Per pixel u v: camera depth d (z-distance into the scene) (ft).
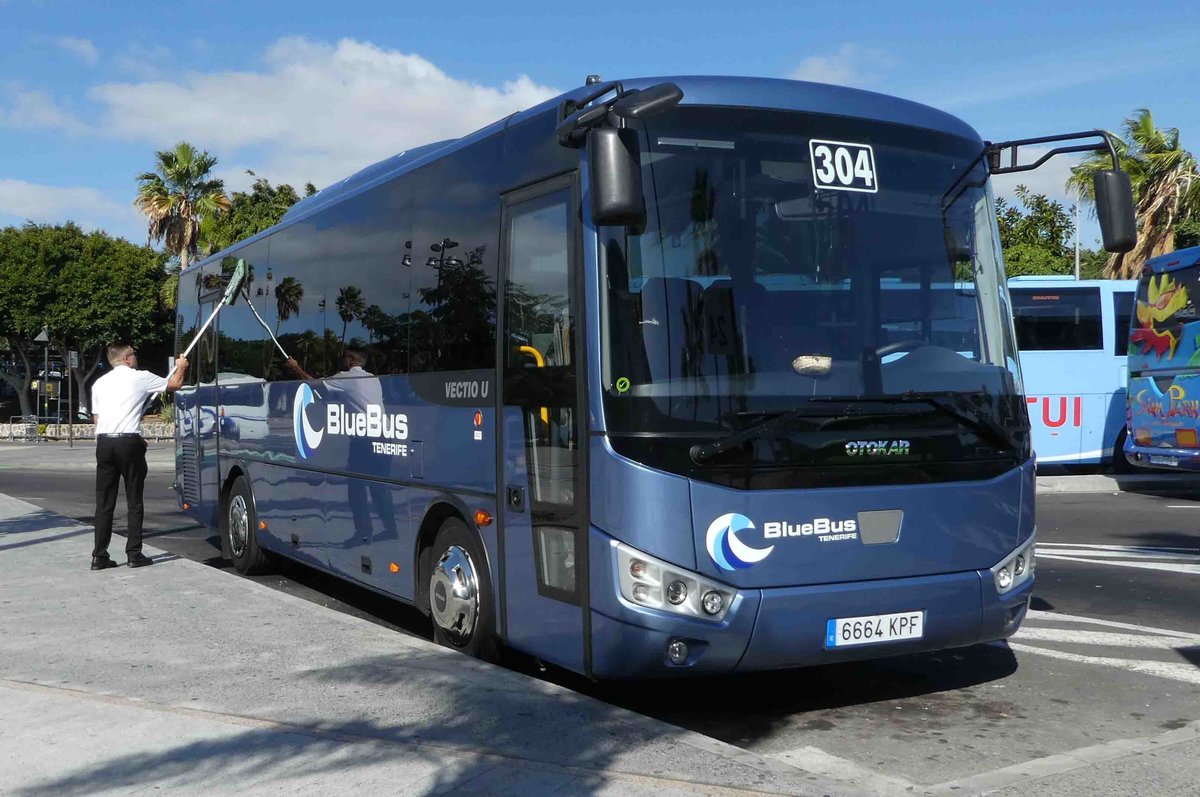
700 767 15.74
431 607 24.31
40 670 22.03
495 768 15.80
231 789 15.35
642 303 18.24
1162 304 56.24
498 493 21.54
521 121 21.65
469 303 22.88
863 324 19.26
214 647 23.44
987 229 21.04
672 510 17.67
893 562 18.86
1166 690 21.98
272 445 34.99
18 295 177.88
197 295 44.24
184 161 155.53
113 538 43.27
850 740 19.06
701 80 19.54
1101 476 70.44
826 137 19.76
